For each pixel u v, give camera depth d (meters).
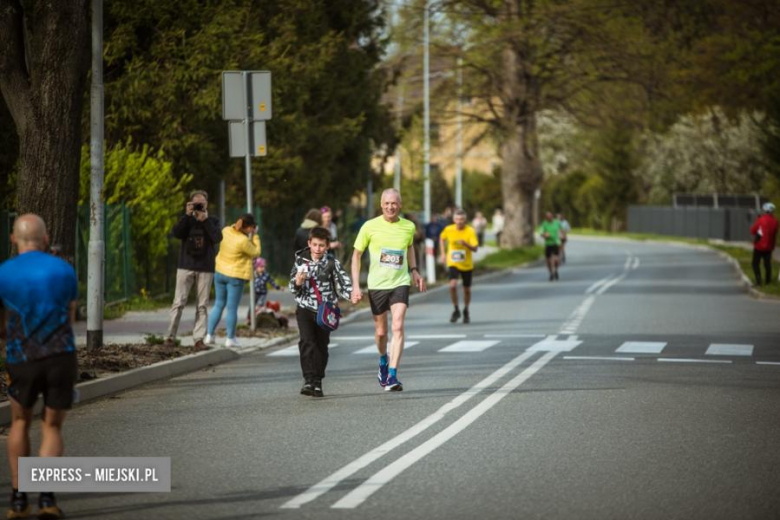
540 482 26.20
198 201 52.84
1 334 23.75
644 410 36.91
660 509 23.58
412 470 27.62
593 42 147.50
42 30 46.94
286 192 104.81
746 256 153.75
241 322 68.69
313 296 40.53
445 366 49.19
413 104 156.75
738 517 22.91
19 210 47.47
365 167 119.88
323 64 90.75
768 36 179.75
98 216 49.56
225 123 83.62
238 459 29.22
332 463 28.55
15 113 47.44
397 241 42.06
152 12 77.31
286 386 43.56
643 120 160.12
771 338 61.06
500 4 145.88
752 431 33.03
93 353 48.41
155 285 87.69
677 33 149.75
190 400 40.16
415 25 147.75
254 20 85.25
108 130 83.50
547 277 127.00
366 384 43.94
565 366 48.94
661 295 95.69
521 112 158.75
